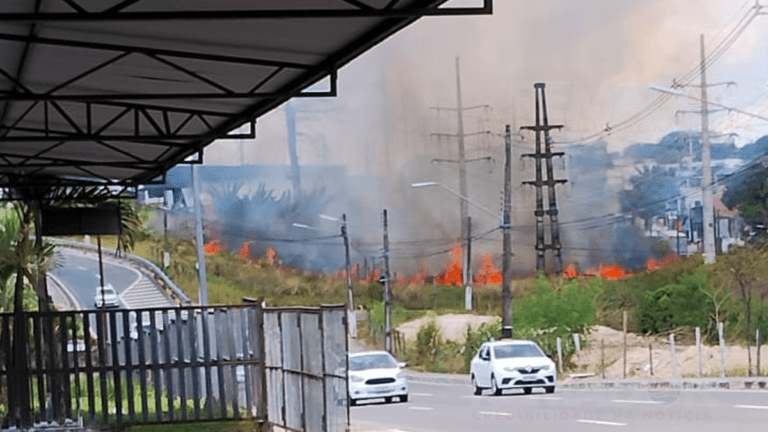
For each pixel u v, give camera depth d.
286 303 153.88
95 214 46.94
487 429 39.50
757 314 85.25
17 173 45.22
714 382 58.94
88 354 32.53
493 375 60.34
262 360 32.94
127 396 32.62
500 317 112.88
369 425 43.16
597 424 38.75
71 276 148.50
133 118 34.31
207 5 20.12
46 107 31.23
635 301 102.12
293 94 27.19
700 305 91.12
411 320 132.12
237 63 25.45
